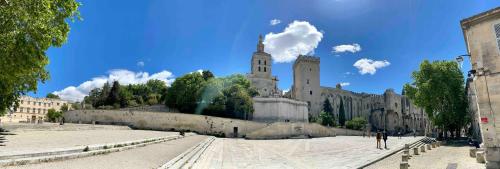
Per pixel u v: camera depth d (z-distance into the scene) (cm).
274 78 11500
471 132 5009
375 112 12256
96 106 8569
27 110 10544
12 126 3794
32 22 1233
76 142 2006
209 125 5888
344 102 12300
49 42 1319
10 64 1260
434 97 4622
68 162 1161
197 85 7325
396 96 12850
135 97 9231
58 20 1413
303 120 8531
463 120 4694
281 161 1817
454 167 1692
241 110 7062
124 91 8731
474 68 1706
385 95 12900
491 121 1611
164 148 2173
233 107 7038
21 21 1223
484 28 1705
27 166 990
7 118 9356
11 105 2386
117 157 1452
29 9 1209
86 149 1430
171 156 1703
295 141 4341
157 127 5972
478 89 1675
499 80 1616
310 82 11181
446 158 2138
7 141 1934
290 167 1543
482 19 1714
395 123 11669
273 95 8506
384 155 2202
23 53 1264
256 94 8369
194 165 1515
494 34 1667
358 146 3228
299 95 11125
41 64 1409
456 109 4575
